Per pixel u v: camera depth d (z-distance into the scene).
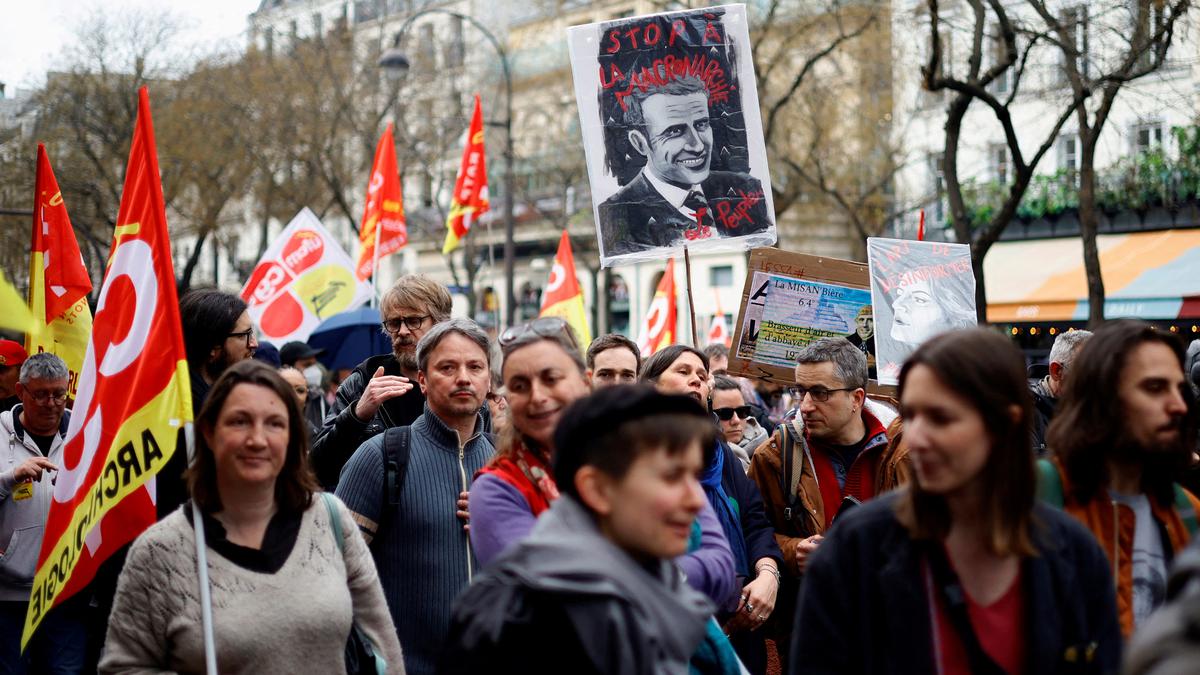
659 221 6.68
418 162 37.59
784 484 5.53
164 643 3.59
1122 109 23.47
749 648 5.28
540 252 46.53
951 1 21.75
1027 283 24.16
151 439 4.16
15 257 26.84
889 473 5.29
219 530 3.69
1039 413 6.02
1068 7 16.17
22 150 27.95
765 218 6.65
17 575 6.38
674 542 2.70
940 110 28.00
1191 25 15.12
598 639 2.54
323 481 5.54
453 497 4.63
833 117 27.88
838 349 5.42
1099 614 2.71
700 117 6.70
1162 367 3.28
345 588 3.76
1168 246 22.98
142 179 4.37
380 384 5.41
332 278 11.30
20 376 6.81
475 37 43.31
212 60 30.88
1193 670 1.58
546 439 3.51
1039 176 24.89
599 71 6.73
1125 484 3.35
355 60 33.31
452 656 2.61
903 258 6.48
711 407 6.08
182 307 5.30
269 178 31.17
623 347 5.40
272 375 3.72
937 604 2.67
